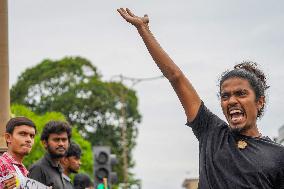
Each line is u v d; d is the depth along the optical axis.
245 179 5.92
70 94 95.00
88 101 95.00
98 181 22.59
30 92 96.38
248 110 6.14
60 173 10.59
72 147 12.52
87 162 79.81
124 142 65.94
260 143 6.09
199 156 6.28
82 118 95.31
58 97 94.81
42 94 96.50
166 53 6.61
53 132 10.46
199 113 6.39
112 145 95.81
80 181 15.09
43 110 95.38
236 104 6.14
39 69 97.50
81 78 98.06
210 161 6.08
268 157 6.00
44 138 10.55
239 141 6.13
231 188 5.92
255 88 6.18
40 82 96.62
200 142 6.32
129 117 97.56
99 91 95.81
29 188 9.31
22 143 9.65
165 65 6.55
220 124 6.29
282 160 6.00
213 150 6.13
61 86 96.69
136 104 98.31
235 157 6.01
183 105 6.48
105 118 96.06
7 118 13.48
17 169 9.44
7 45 13.66
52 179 10.33
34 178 10.21
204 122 6.37
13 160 9.60
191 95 6.47
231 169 5.98
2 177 9.11
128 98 97.19
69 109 94.56
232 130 6.14
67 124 10.62
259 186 5.91
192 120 6.39
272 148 6.06
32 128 9.77
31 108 95.94
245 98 6.14
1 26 13.66
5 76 13.59
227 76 6.23
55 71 96.69
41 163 10.41
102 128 95.62
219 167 6.02
